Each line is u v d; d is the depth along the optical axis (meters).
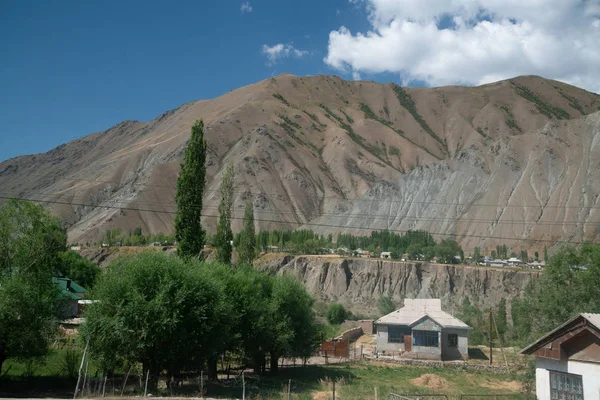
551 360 24.83
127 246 183.88
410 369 59.03
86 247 195.25
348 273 152.50
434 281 143.38
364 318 114.56
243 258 62.47
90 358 35.47
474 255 167.12
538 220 195.75
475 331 83.44
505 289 134.50
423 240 179.00
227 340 41.09
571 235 179.00
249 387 39.78
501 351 66.44
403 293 143.00
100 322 35.03
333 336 83.00
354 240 193.50
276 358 51.81
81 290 68.69
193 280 37.53
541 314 34.31
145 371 37.12
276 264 159.62
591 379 23.16
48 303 38.44
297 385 43.44
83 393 31.91
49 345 43.66
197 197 50.56
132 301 35.12
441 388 46.88
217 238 55.22
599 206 183.88
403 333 71.19
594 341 23.48
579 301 32.94
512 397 39.56
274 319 50.34
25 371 39.94
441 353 66.69
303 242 177.75
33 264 46.56
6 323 35.50
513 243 190.00
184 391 36.09
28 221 47.91
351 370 56.31
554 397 24.53
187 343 36.59
